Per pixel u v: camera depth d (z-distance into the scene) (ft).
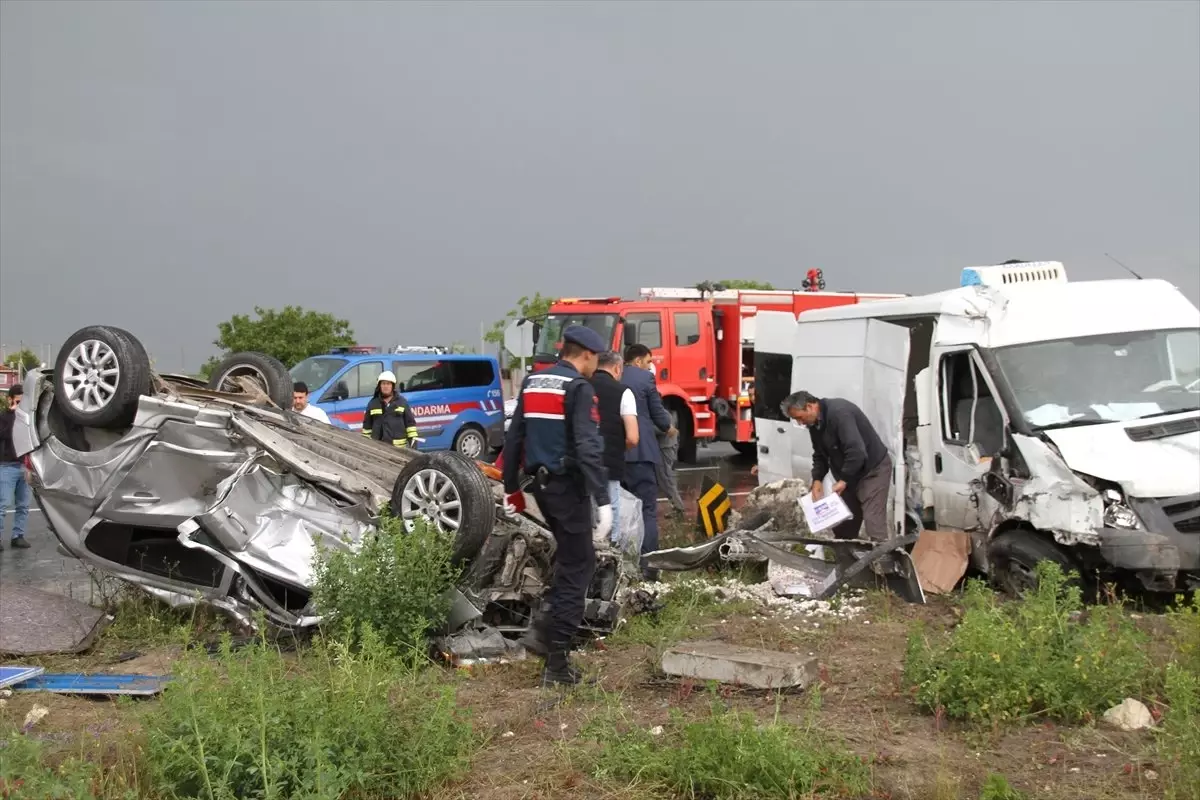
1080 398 26.45
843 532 29.71
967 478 27.50
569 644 19.12
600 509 21.17
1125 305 28.37
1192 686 15.44
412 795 14.28
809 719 16.40
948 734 16.37
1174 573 22.85
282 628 21.36
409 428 39.29
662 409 30.25
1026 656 17.26
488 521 21.21
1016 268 29.91
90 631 22.75
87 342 23.58
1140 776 14.43
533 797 14.16
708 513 34.35
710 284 64.90
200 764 12.73
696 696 18.38
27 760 12.78
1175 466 23.81
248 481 22.41
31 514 47.50
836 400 28.78
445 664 20.54
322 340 94.63
